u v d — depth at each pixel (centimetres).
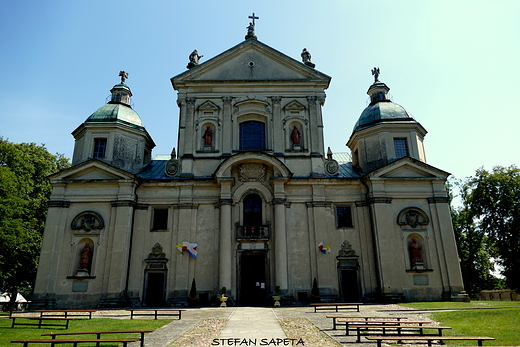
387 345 1096
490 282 4919
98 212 2816
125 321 1680
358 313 1906
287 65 3319
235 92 3250
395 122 3164
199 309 2344
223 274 2684
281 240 2786
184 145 3098
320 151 3119
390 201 2905
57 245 2738
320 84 3281
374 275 2819
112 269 2667
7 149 3434
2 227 2798
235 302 2706
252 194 2958
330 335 1239
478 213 3969
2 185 2888
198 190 2967
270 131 3158
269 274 2783
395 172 2980
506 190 3784
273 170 2961
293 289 2767
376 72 3700
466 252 4578
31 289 4369
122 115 3178
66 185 2866
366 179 2966
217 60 3309
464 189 4288
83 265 2691
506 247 3766
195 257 2788
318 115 3216
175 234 2853
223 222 2798
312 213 2934
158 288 2756
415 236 2872
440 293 2730
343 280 2838
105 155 3020
